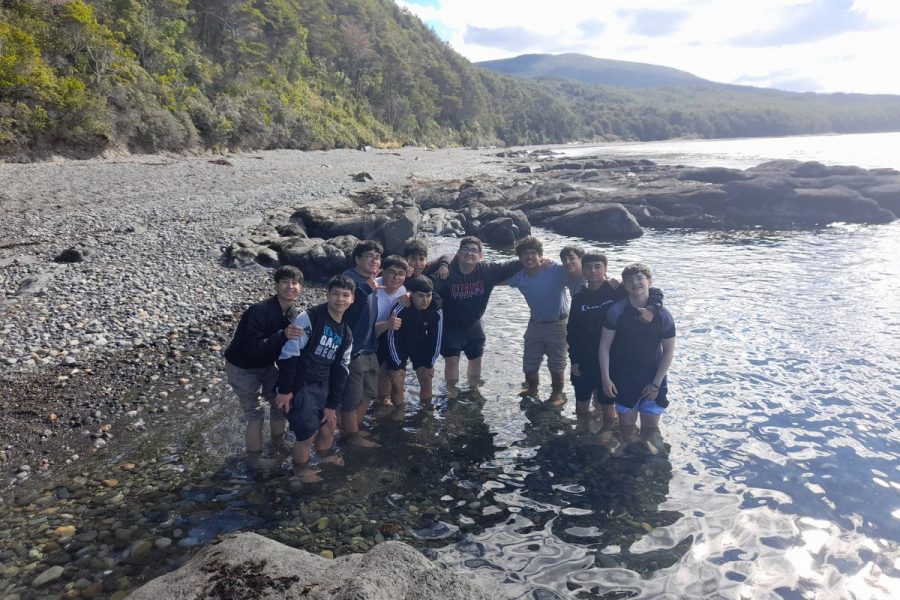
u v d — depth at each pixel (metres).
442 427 6.26
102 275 10.83
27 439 5.74
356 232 15.72
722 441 5.79
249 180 26.28
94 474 5.20
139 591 2.83
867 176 23.36
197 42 56.69
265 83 60.00
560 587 3.83
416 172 37.88
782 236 18.34
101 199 18.70
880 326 9.05
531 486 5.11
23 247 12.22
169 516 4.58
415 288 6.33
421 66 126.19
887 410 6.31
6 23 27.00
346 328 5.34
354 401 5.96
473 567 4.04
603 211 19.91
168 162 30.89
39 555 4.06
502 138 147.75
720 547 4.22
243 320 5.34
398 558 3.11
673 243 17.86
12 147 25.45
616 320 5.70
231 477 5.21
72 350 7.78
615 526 4.51
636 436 5.95
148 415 6.38
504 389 7.25
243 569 2.95
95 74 32.31
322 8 93.38
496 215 20.14
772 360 7.82
